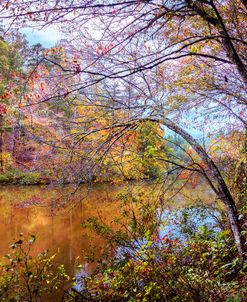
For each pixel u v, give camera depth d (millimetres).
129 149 6789
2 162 17469
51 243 10266
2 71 13609
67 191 7766
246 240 5297
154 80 6281
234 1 4785
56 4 3303
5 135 14711
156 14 3848
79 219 12555
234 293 3787
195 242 5762
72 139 6629
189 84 6410
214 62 6320
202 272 4344
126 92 6453
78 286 6359
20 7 3240
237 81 6582
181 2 3770
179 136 6816
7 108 5434
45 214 13703
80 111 6805
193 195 10695
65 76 4465
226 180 8570
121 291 4758
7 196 16641
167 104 6406
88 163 6555
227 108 7199
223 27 3678
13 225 12695
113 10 3635
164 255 5012
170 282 4336
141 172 6957
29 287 4551
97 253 8383
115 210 11211
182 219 8023
